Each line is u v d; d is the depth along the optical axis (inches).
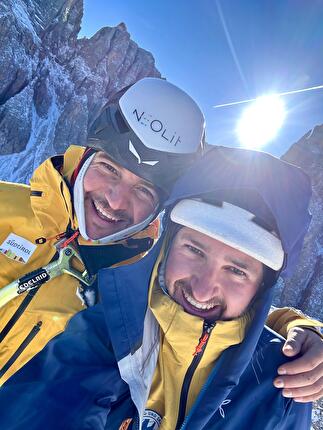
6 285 23.4
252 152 16.4
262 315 16.5
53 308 22.5
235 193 16.2
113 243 25.1
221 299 16.3
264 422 16.4
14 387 14.3
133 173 23.9
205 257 16.3
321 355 17.5
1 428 13.2
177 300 16.6
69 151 27.4
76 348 15.5
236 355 16.3
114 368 15.5
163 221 18.5
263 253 15.6
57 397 13.8
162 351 17.2
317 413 42.8
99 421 14.0
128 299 16.7
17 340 22.2
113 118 24.5
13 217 25.4
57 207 25.2
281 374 17.1
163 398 16.7
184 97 25.3
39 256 24.8
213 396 15.8
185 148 24.8
